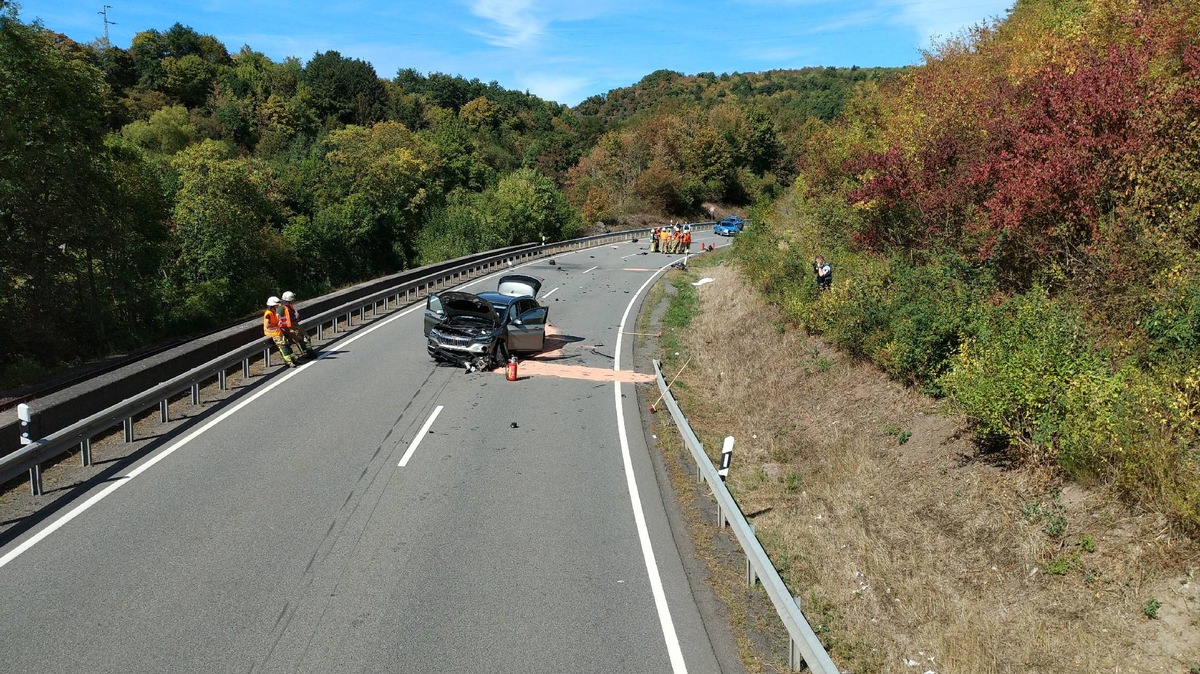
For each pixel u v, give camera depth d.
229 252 37.84
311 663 6.34
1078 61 14.01
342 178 51.59
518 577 8.05
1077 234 12.34
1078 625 7.18
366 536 8.91
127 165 30.92
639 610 7.48
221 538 8.72
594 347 21.77
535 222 53.19
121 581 7.63
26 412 10.15
